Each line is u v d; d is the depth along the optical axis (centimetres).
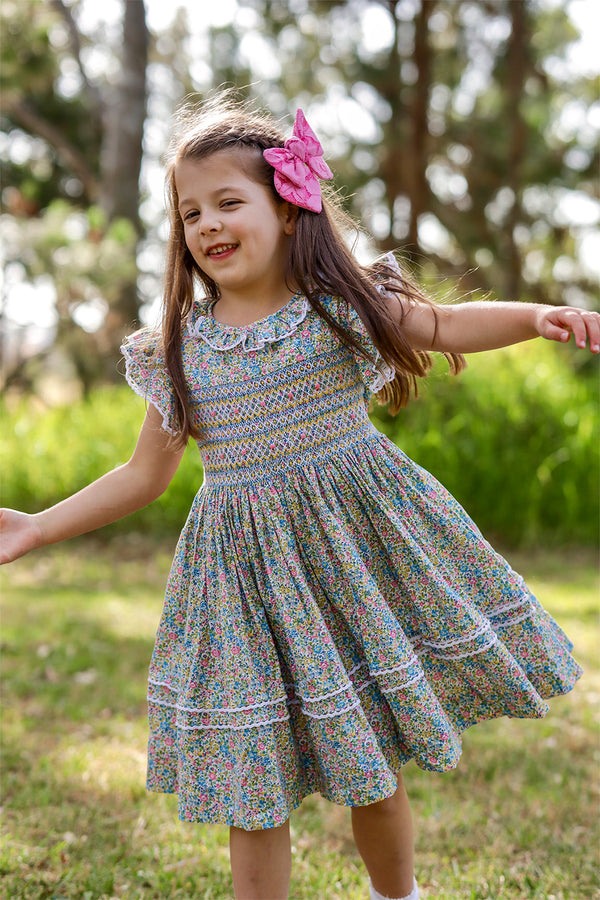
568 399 811
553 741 353
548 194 1786
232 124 209
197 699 201
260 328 204
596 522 763
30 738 355
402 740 201
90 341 1041
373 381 206
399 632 196
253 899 196
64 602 592
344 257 206
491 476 754
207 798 198
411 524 204
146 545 792
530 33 1634
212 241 202
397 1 1528
